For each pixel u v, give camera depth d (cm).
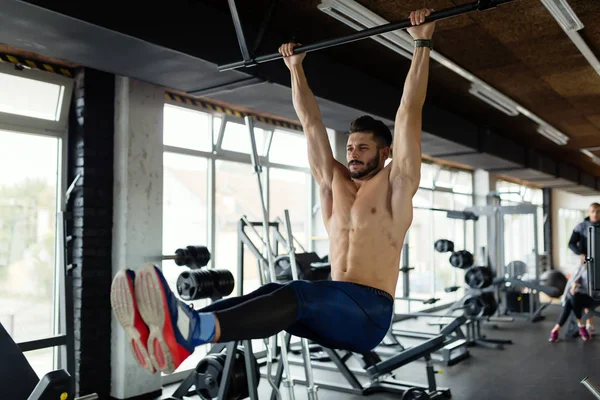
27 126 464
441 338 465
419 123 222
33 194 472
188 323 149
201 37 383
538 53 526
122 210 488
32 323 466
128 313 152
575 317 784
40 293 473
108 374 487
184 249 442
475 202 1212
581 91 659
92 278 479
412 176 216
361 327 193
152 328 148
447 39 491
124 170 490
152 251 505
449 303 1143
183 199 604
